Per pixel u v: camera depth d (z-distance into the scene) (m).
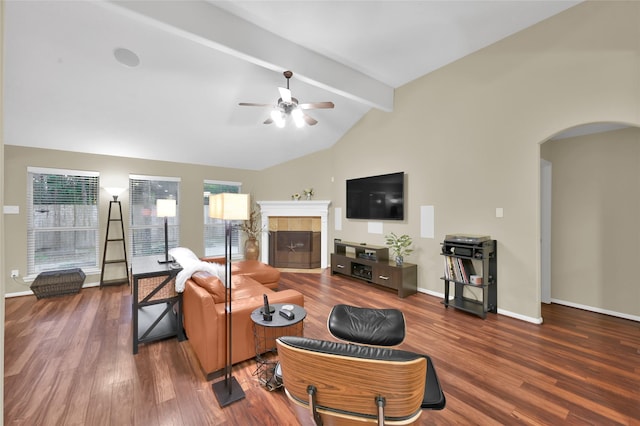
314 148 6.11
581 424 1.71
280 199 6.48
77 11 2.54
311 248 6.02
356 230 5.48
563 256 3.77
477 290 3.68
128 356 2.46
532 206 3.18
